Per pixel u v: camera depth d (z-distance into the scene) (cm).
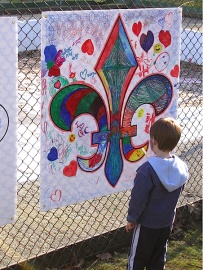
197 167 480
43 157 304
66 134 310
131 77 333
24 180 439
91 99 316
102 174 331
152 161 270
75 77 308
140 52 334
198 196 418
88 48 309
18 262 308
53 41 295
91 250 338
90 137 321
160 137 271
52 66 297
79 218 377
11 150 285
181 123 603
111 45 319
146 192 267
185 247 356
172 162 273
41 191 307
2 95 277
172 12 344
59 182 313
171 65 353
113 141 332
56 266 322
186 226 381
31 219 372
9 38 274
